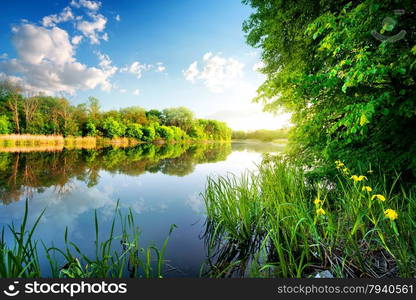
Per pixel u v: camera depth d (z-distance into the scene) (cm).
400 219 182
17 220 339
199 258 229
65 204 421
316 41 443
